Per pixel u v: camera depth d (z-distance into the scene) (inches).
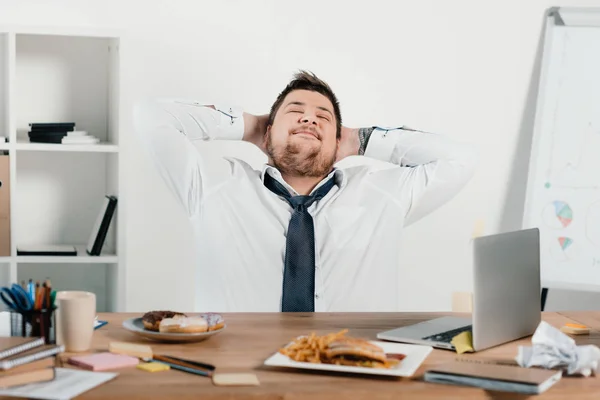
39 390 55.8
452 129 149.1
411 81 146.9
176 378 60.4
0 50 130.8
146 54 137.7
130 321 74.7
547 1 149.6
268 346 70.3
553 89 145.4
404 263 149.4
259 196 110.7
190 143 113.6
